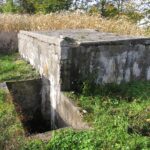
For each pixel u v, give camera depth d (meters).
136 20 20.06
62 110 5.09
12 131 3.86
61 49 5.01
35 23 11.33
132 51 5.60
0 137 3.61
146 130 3.87
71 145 3.51
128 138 3.54
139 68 5.77
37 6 21.86
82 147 3.45
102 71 5.37
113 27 10.80
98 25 10.78
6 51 10.34
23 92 6.29
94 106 4.59
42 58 6.41
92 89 5.18
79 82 5.21
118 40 5.40
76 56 5.12
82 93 5.08
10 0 23.61
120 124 3.89
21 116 5.58
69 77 5.16
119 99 4.96
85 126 3.97
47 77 6.01
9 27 11.25
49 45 5.74
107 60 5.37
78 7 22.17
